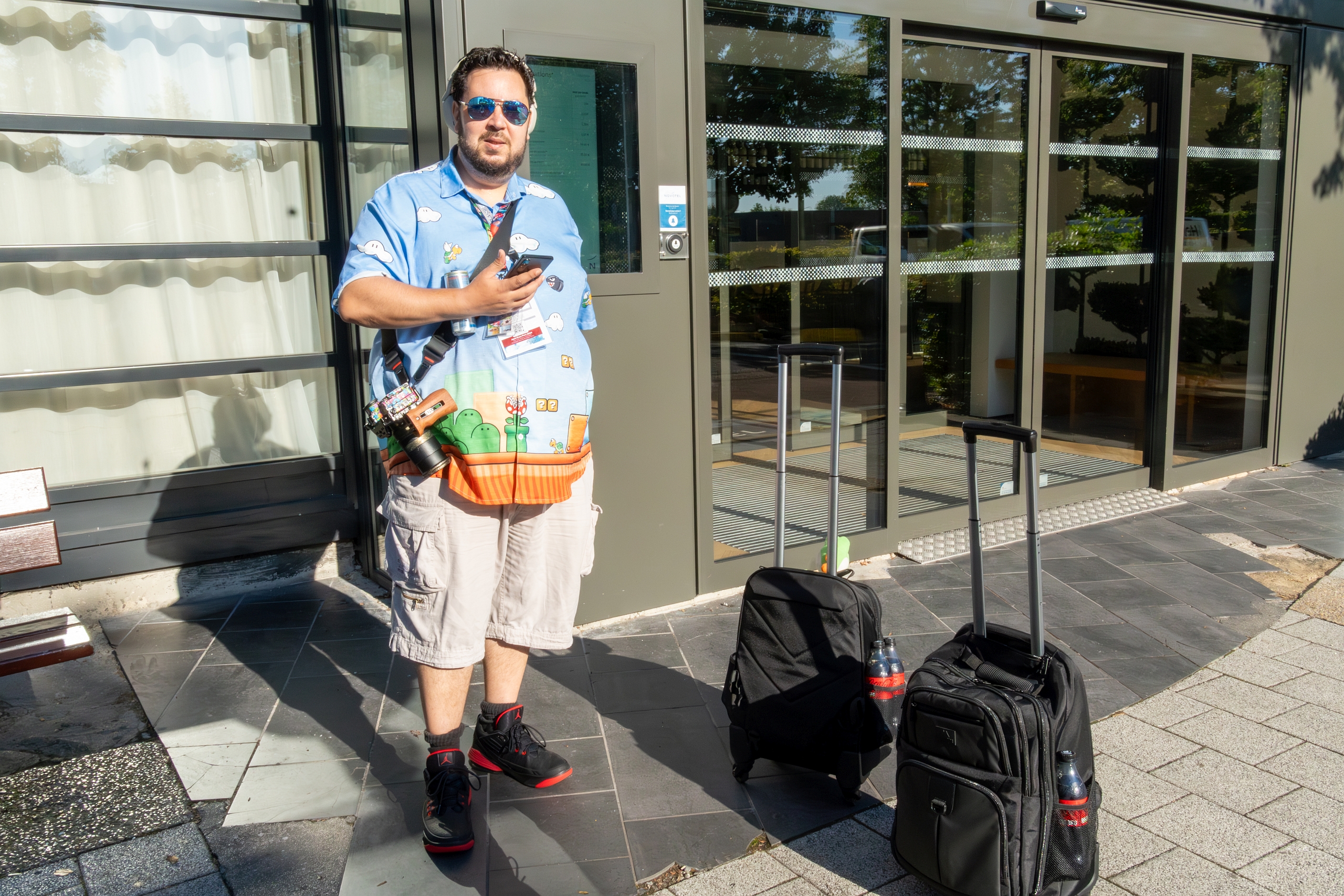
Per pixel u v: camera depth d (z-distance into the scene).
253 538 3.96
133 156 3.73
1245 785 2.64
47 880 2.18
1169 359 5.45
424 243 2.22
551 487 2.29
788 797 2.60
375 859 2.27
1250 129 5.64
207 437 3.98
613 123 3.49
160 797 2.51
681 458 3.82
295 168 4.02
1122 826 2.46
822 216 4.19
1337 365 6.35
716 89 3.81
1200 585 4.14
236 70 3.86
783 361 2.64
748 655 2.52
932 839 2.04
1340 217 6.11
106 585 3.72
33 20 3.52
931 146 4.56
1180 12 5.13
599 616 3.73
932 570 4.33
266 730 2.87
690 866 2.30
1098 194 5.20
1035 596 2.13
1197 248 5.52
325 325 4.13
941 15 4.32
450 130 3.15
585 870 2.28
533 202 2.35
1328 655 3.46
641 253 3.59
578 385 2.37
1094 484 5.40
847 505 4.46
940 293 4.71
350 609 3.79
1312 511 5.18
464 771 2.39
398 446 2.25
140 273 3.79
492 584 2.37
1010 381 5.07
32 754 2.72
